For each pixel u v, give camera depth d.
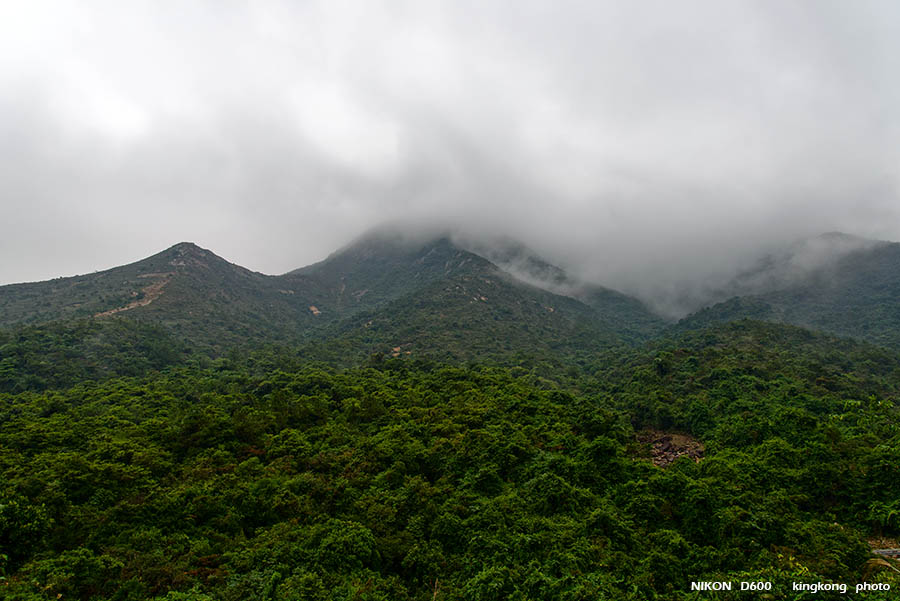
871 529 32.25
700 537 29.44
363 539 26.58
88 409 55.03
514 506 31.86
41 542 24.00
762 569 24.27
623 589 23.14
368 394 60.38
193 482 34.00
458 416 50.47
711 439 53.78
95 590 21.58
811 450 39.97
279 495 31.81
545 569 24.47
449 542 28.34
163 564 23.84
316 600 21.88
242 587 22.61
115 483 30.59
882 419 50.88
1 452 36.12
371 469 38.00
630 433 57.28
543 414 54.38
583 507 32.47
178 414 53.50
